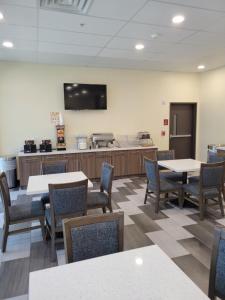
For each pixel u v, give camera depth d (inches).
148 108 251.4
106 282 42.6
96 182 213.2
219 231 51.6
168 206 153.3
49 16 114.7
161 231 119.3
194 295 39.4
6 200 101.0
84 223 56.8
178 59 200.4
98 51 175.2
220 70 233.9
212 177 132.0
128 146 237.8
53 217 93.4
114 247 59.6
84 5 104.2
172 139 270.2
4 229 102.8
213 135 249.6
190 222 129.6
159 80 251.9
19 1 99.8
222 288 50.3
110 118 239.9
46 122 220.5
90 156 213.9
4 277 86.8
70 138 229.5
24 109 213.8
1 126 209.6
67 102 219.5
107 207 125.0
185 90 262.4
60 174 135.0
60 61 205.8
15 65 207.3
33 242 111.1
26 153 198.7
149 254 51.5
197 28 131.6
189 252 99.8
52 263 94.7
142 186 199.5
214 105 245.8
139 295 39.4
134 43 157.4
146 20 120.5
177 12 111.6
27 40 149.4
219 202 136.9
